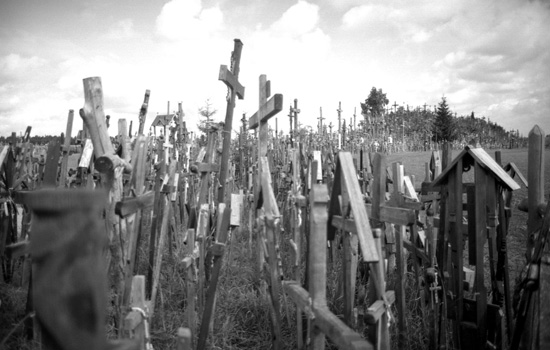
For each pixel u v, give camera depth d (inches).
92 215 35.2
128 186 155.3
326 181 276.2
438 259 192.4
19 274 225.8
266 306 202.4
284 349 177.8
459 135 2778.1
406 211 134.0
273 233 162.6
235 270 255.1
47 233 34.2
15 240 236.1
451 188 183.9
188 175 368.5
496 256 177.9
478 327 168.6
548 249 122.3
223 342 180.2
